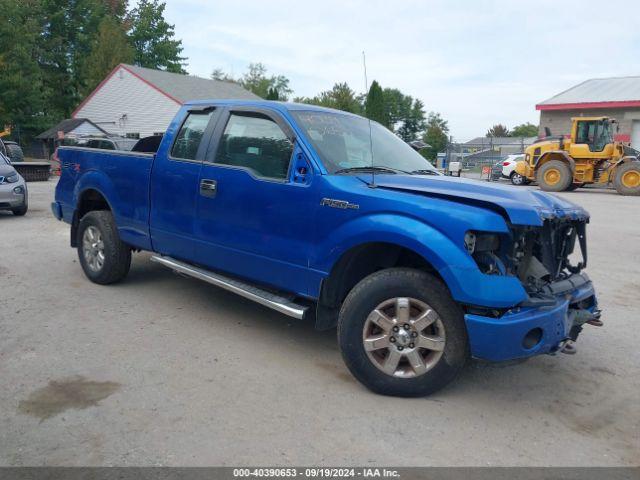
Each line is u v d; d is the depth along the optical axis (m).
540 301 3.45
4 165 11.56
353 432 3.31
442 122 67.50
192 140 5.10
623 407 3.75
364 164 4.48
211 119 4.99
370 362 3.74
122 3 55.28
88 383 3.83
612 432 3.42
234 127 4.78
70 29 50.81
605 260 8.32
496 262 3.47
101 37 44.44
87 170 6.21
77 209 6.40
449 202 3.56
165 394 3.71
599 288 6.79
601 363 4.50
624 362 4.53
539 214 3.48
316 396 3.76
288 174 4.25
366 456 3.07
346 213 3.85
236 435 3.23
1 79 37.28
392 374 3.71
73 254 7.80
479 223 3.35
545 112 32.78
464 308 3.53
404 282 3.61
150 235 5.47
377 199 3.73
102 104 39.34
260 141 4.54
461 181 4.25
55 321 5.03
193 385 3.86
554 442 3.28
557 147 22.42
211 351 4.48
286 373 4.11
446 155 34.91
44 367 4.06
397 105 67.25
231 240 4.61
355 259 4.01
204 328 4.99
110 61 43.88
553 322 3.47
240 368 4.17
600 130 20.98
